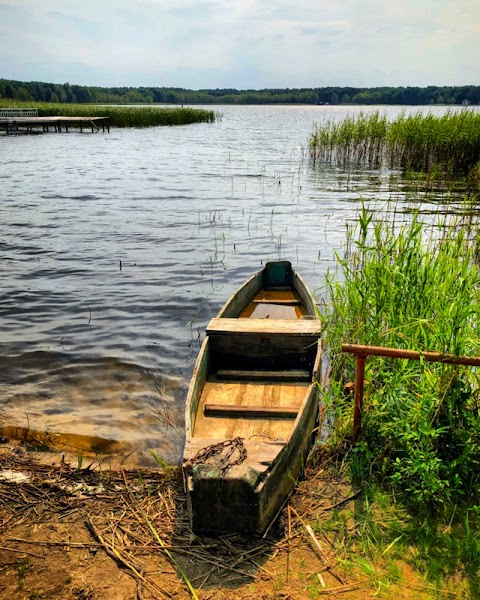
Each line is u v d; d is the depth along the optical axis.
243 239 12.87
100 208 16.38
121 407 5.83
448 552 3.47
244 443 3.96
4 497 4.20
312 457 4.57
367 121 25.86
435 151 21.31
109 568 3.49
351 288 5.95
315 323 6.11
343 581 3.29
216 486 3.55
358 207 16.05
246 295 8.12
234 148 36.38
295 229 13.74
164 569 3.46
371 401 4.68
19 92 122.81
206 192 19.27
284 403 5.31
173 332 7.82
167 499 4.17
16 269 10.51
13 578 3.41
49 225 14.05
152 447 5.09
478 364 4.06
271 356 5.93
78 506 4.11
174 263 11.04
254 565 3.46
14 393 6.07
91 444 5.11
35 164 26.73
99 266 10.79
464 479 4.06
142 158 29.92
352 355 5.66
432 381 4.34
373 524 3.75
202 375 5.48
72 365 6.77
